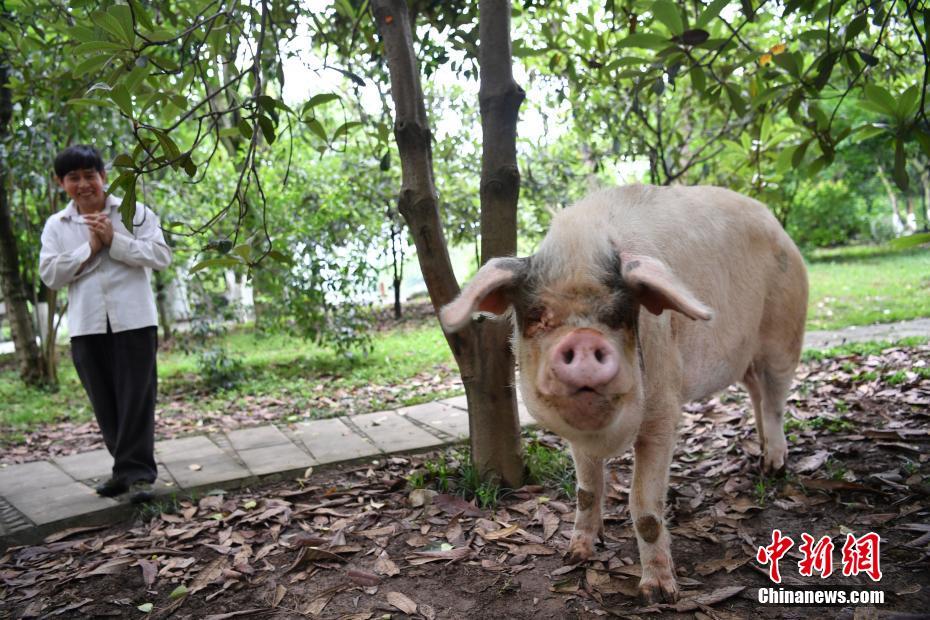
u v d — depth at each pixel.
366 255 9.12
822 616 2.74
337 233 8.92
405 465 4.82
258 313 10.19
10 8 7.09
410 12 4.71
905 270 13.80
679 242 3.15
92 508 4.25
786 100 4.24
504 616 2.92
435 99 10.22
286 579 3.39
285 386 8.17
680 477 4.31
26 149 6.72
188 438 5.79
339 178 9.32
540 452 4.70
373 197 9.62
